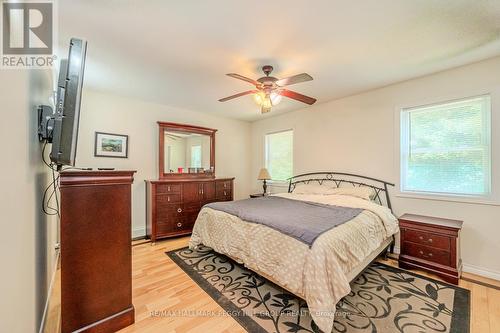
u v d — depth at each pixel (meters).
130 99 3.74
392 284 2.25
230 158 5.17
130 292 1.70
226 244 2.54
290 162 4.76
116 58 2.36
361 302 1.94
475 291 2.12
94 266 1.55
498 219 2.37
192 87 3.22
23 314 1.12
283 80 2.27
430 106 2.86
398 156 3.10
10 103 0.99
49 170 2.07
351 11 1.64
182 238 3.80
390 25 1.82
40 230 1.59
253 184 5.51
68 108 1.39
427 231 2.47
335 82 3.06
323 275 1.63
